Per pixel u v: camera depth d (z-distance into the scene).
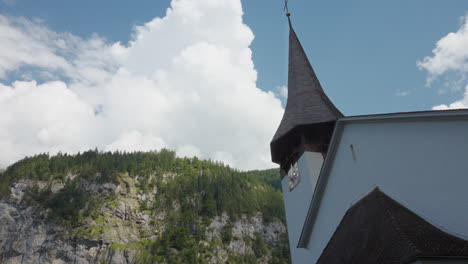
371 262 11.51
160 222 176.62
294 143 26.36
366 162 16.64
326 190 20.09
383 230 12.54
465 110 11.59
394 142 14.95
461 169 11.70
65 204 169.00
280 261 166.75
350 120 17.88
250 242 176.50
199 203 193.88
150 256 151.25
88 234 153.50
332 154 19.64
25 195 173.00
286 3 37.12
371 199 15.45
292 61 33.41
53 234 154.38
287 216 27.20
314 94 29.09
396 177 14.52
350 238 14.83
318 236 20.59
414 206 13.27
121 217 172.50
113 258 146.38
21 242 152.00
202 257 154.75
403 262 10.12
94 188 185.50
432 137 13.03
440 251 9.95
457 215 11.52
